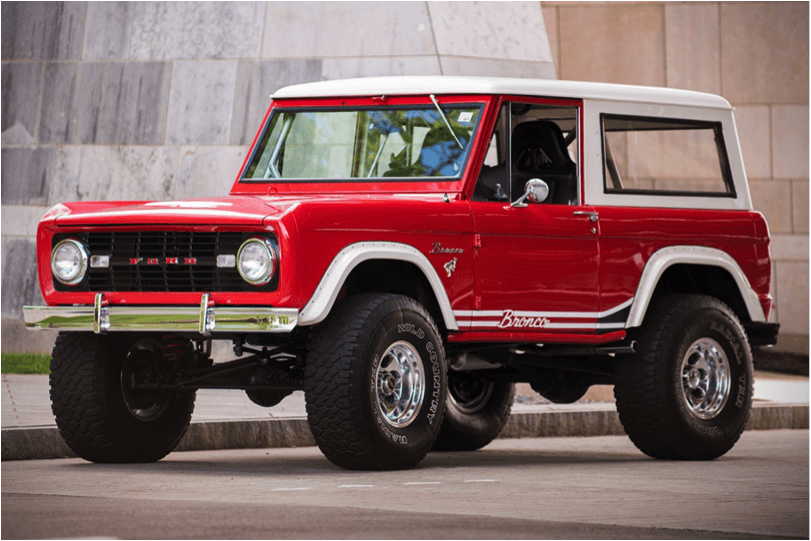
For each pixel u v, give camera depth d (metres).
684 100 10.09
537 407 12.88
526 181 9.12
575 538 5.61
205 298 7.93
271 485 7.51
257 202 8.23
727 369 10.08
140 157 16.27
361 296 8.29
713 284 10.42
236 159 15.99
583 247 9.25
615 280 9.42
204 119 16.16
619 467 9.16
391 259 8.36
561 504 6.79
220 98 16.19
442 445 10.72
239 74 16.17
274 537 5.50
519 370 10.22
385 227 8.21
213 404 11.93
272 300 7.84
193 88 16.28
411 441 8.29
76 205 8.67
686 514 6.48
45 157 16.53
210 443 10.39
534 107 9.30
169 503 6.66
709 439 9.87
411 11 15.87
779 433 12.84
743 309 10.35
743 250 10.23
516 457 10.05
